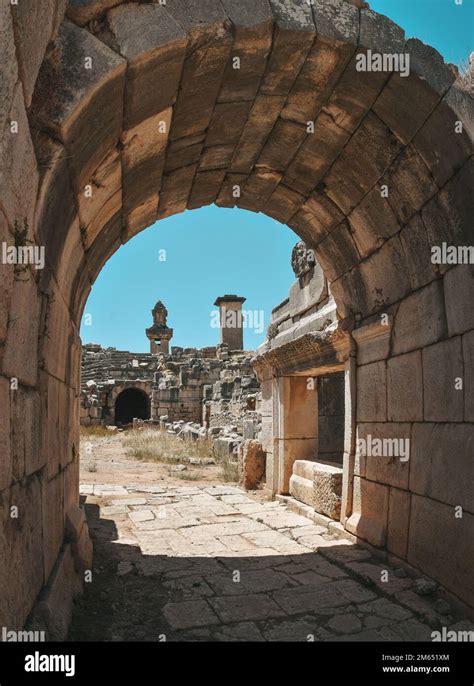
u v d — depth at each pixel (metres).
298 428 8.84
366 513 5.91
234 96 4.17
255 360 9.62
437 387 4.56
